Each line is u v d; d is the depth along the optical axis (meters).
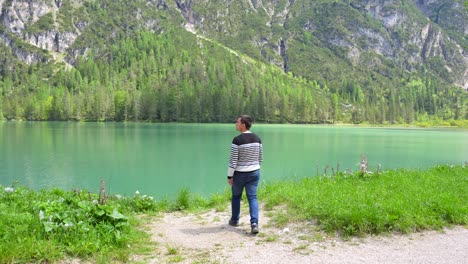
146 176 26.52
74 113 154.62
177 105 151.25
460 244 6.85
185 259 6.02
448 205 8.63
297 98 167.62
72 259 5.81
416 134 99.88
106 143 53.53
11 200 8.42
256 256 6.16
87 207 7.12
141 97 154.75
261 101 158.50
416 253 6.36
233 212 8.20
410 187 10.95
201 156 38.94
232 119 152.50
